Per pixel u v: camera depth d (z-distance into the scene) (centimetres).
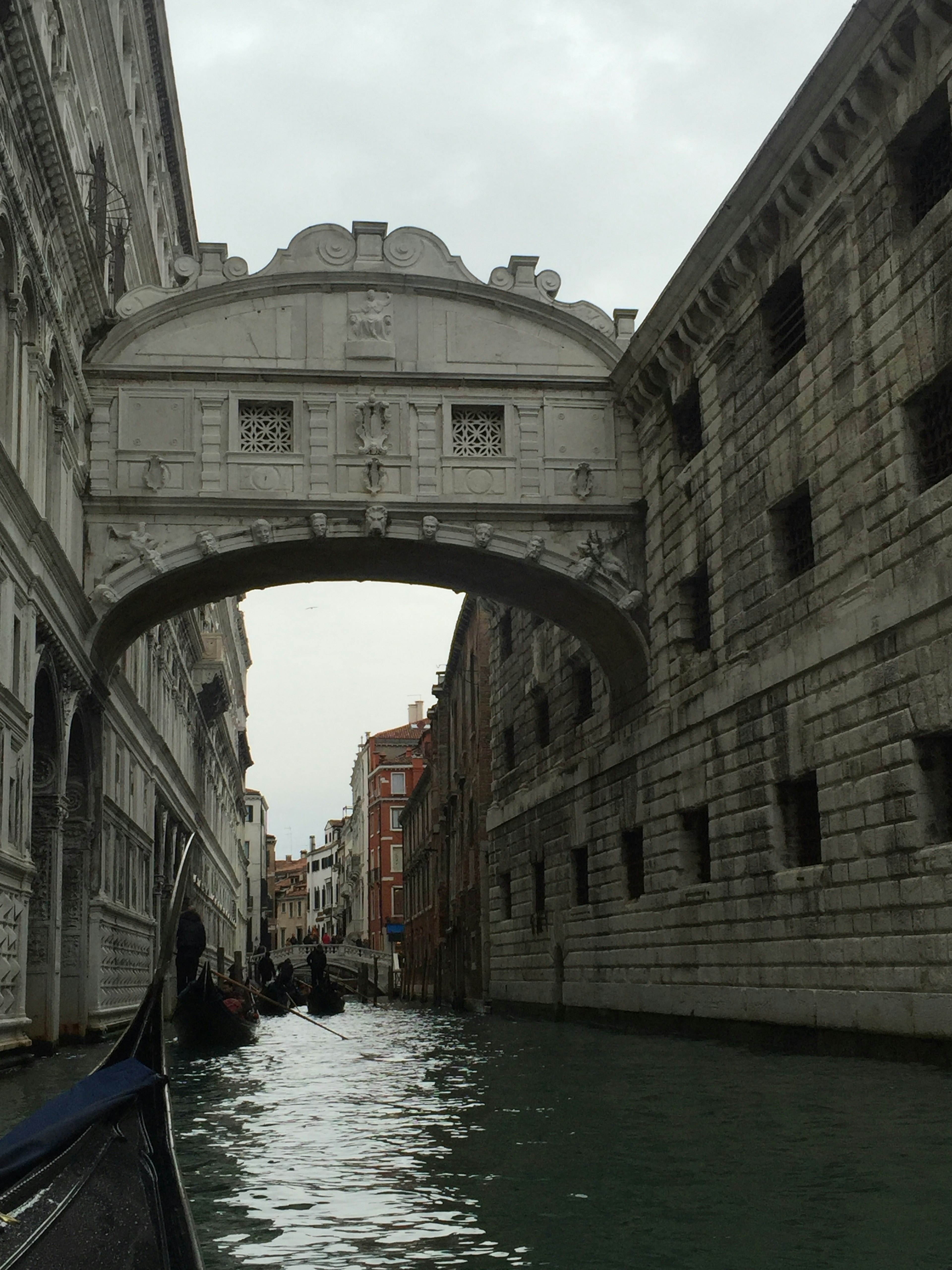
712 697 2167
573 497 2534
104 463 2406
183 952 2372
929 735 1560
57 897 2033
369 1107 1271
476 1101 1297
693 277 2194
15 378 1694
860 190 1756
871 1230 694
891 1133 995
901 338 1641
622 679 2670
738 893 2056
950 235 1537
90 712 2369
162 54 3125
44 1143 540
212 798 5397
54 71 2016
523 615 3491
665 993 2353
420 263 2544
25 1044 1678
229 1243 685
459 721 4934
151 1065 710
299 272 2497
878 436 1688
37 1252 457
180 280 2491
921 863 1552
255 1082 1558
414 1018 3781
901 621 1595
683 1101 1231
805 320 1900
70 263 2056
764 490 2028
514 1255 655
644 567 2547
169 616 2641
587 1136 1030
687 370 2341
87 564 2377
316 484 2456
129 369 2427
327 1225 727
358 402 2492
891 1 1573
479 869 4181
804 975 1830
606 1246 672
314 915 14750
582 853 2961
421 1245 679
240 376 2458
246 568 2556
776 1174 845
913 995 1548
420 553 2536
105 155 2555
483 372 2536
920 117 1623
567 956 2958
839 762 1752
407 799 10031
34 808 2039
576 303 2578
